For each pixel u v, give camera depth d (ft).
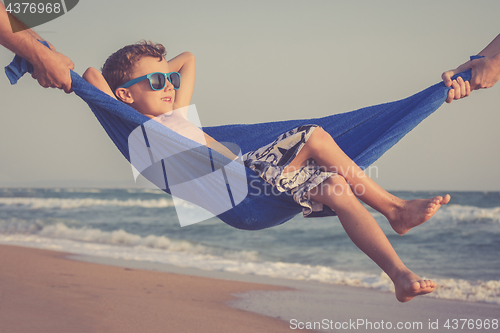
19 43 6.84
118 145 8.61
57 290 22.89
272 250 43.75
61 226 55.67
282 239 49.60
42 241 45.03
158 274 28.71
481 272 33.78
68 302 20.85
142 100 8.87
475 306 22.82
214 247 44.70
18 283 23.91
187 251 42.16
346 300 23.68
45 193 122.83
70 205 87.10
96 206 85.92
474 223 53.42
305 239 49.29
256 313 20.94
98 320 18.62
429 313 21.35
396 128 8.66
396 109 9.34
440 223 53.78
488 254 40.47
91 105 8.09
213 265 34.14
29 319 17.98
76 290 23.21
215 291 24.99
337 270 33.78
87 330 17.30
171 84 9.00
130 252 39.19
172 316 19.88
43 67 7.25
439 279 30.86
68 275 26.76
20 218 66.80
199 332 17.99
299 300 23.47
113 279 26.45
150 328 18.12
